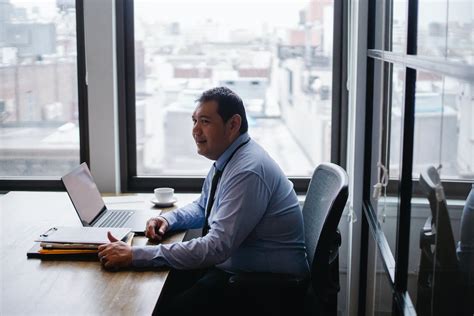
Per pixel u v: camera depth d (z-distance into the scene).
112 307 1.85
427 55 1.68
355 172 3.23
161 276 2.11
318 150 3.54
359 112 3.19
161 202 2.98
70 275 2.10
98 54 3.34
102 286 2.01
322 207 2.36
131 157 3.54
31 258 2.27
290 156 3.56
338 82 3.46
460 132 1.35
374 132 2.95
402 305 1.95
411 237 1.95
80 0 3.38
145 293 1.95
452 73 1.32
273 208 2.39
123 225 2.63
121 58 3.42
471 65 1.18
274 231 2.40
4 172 3.58
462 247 1.34
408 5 1.84
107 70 3.35
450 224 1.44
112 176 3.43
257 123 3.54
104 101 3.37
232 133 2.45
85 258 2.27
